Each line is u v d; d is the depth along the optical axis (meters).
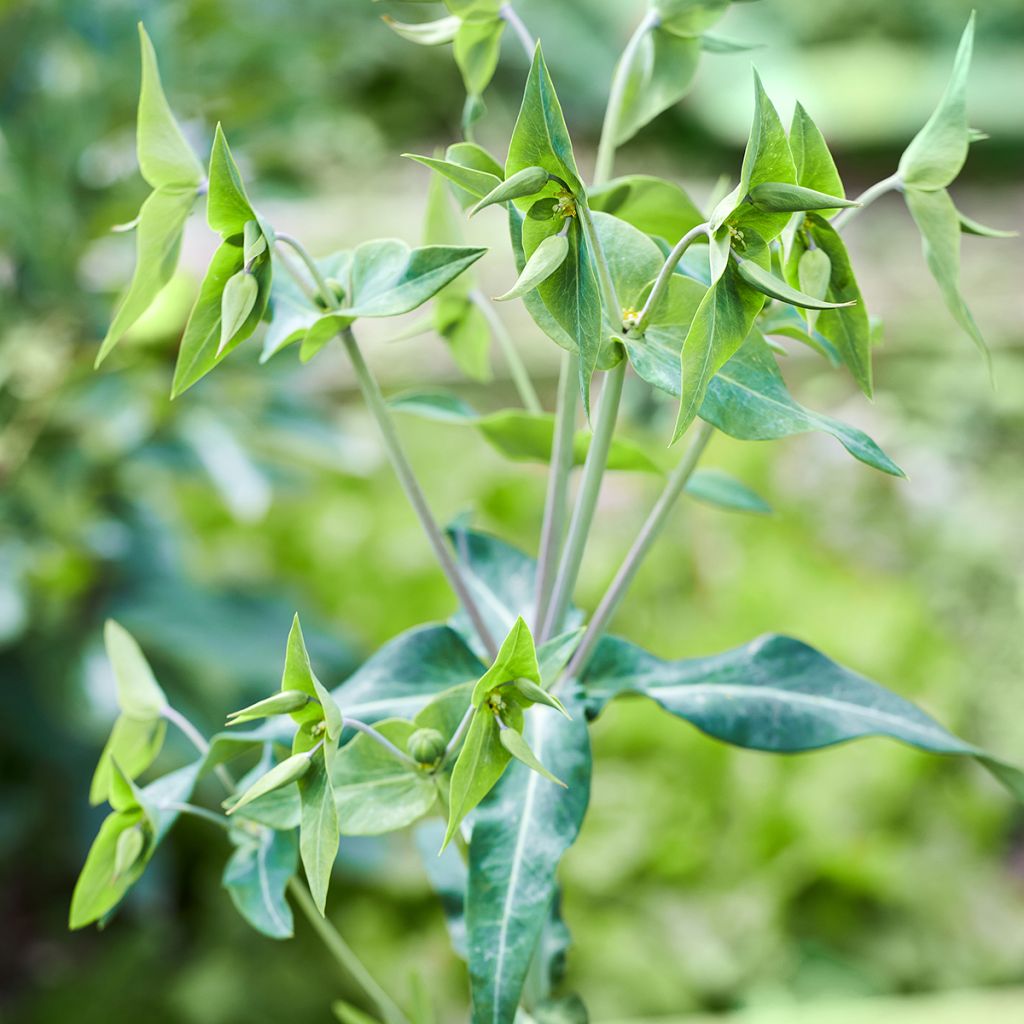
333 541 2.19
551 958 0.78
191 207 0.69
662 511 0.72
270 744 0.73
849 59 5.24
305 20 2.19
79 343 1.49
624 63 0.74
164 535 1.62
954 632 2.44
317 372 1.84
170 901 1.84
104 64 1.42
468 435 2.46
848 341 0.67
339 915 1.80
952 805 2.02
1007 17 5.50
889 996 1.78
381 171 3.72
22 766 1.75
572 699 0.72
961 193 4.56
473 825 0.69
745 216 0.61
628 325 0.65
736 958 1.77
